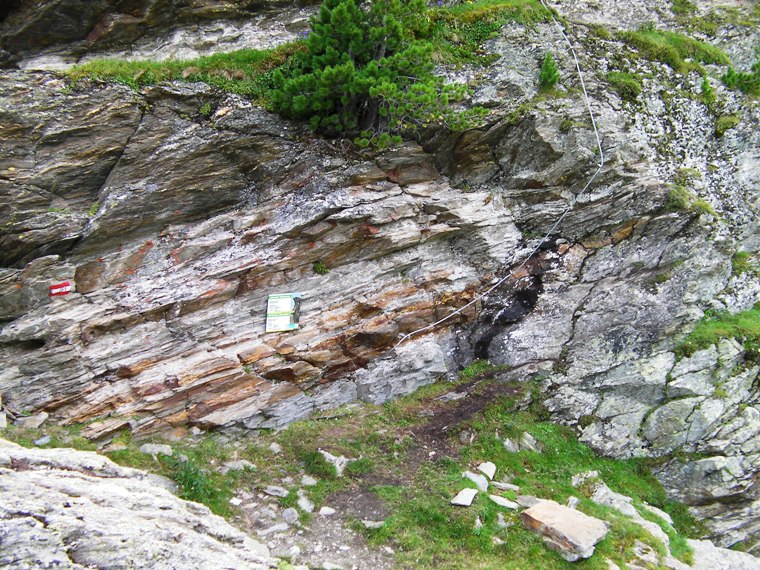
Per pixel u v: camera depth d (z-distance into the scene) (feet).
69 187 34.24
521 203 42.09
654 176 41.63
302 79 36.83
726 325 39.65
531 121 40.88
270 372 34.32
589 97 42.93
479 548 27.48
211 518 25.49
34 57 38.19
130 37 39.75
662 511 35.45
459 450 34.47
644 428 37.76
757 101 48.11
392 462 32.53
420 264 39.86
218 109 37.78
